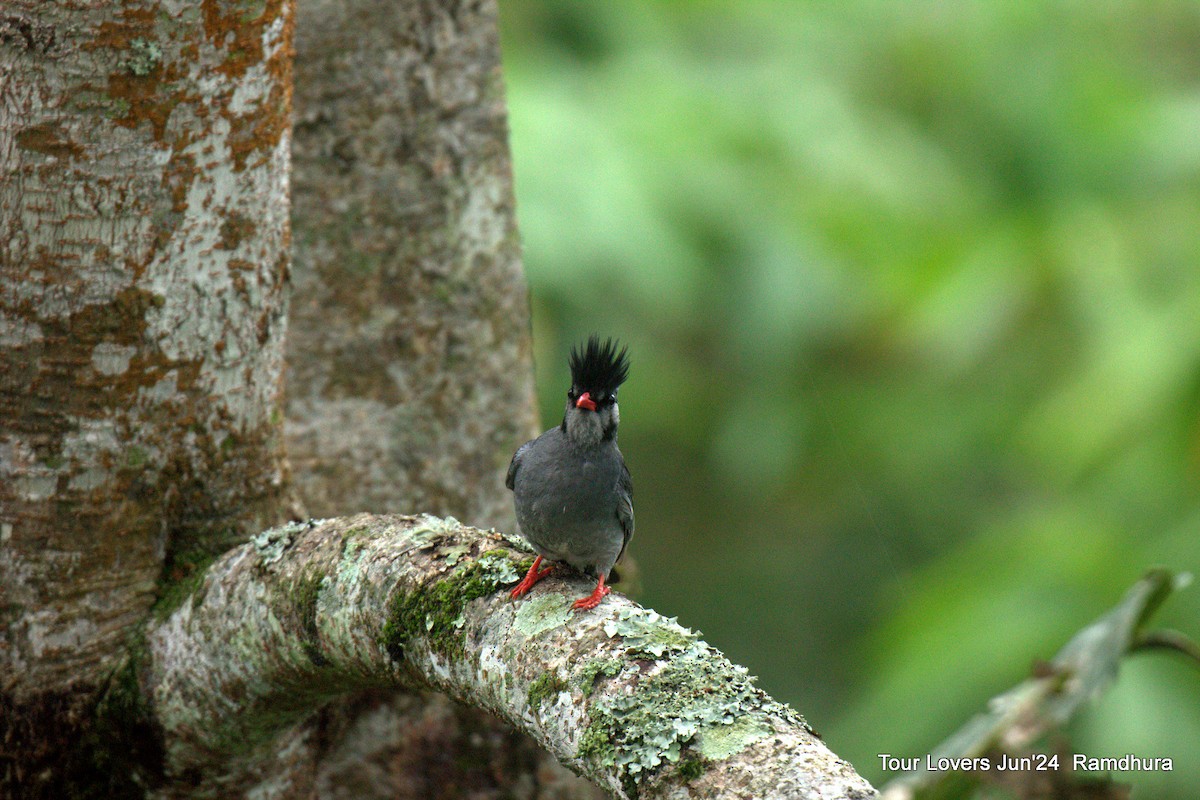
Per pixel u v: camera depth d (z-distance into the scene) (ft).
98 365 22.95
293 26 24.11
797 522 69.31
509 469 28.12
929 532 64.49
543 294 49.73
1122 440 45.83
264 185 23.82
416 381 32.89
